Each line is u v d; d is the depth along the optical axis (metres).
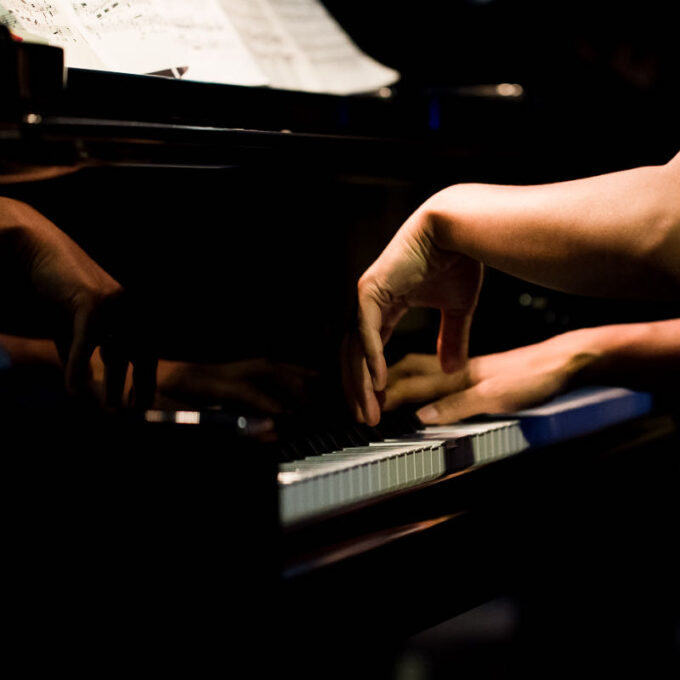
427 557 1.48
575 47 2.19
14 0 1.54
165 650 1.36
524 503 1.58
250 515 1.33
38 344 1.43
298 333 1.56
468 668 2.01
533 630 2.03
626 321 1.89
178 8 1.68
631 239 1.50
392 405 1.61
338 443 1.55
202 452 1.34
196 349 1.50
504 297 1.78
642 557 1.88
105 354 1.46
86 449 1.38
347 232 1.60
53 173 1.43
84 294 1.45
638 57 2.12
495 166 1.71
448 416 1.64
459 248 1.57
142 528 1.36
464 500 1.53
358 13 2.21
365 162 1.60
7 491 1.40
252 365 1.53
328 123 1.67
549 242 1.52
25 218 1.43
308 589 1.38
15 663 1.39
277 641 1.34
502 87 1.93
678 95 2.02
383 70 1.85
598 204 1.51
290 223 1.56
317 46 1.83
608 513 1.72
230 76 1.66
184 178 1.50
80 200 1.45
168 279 1.49
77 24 1.58
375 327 1.57
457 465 1.54
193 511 1.35
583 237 1.51
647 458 1.78
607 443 1.74
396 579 1.45
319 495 1.41
